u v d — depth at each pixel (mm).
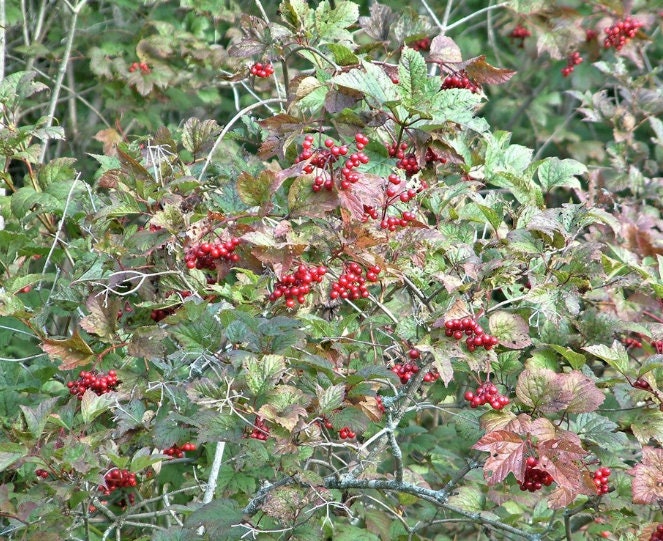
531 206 5301
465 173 5785
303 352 4637
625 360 4785
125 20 10102
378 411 4684
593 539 6199
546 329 5227
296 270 4590
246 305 4863
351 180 4625
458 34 11383
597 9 9055
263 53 5957
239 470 5770
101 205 5797
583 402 4527
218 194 5352
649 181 7734
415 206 5242
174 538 4527
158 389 4863
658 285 5020
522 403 4676
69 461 4164
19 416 4707
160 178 5152
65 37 9242
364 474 5520
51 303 5730
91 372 5066
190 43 9008
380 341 5793
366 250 4543
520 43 10867
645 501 4516
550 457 4320
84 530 5113
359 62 5336
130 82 8812
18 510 4293
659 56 12055
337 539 5668
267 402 4273
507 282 4867
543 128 11359
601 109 8125
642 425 4891
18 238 5750
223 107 10266
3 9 7094
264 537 4715
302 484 4645
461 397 6797
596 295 5699
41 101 10000
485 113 11727
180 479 6117
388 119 5285
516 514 5629
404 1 9992
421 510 6312
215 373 4820
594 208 5508
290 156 5602
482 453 5191
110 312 4992
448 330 4547
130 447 5309
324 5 5719
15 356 6965
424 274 5078
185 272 5125
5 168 6117
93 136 9094
